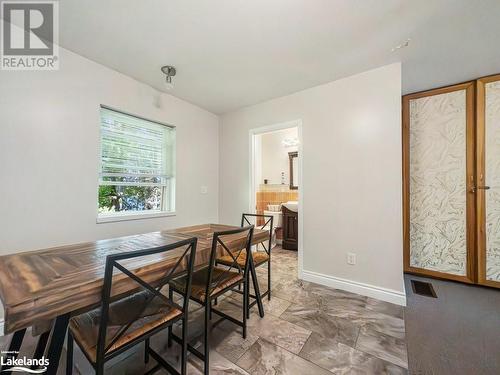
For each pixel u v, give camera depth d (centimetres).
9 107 163
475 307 196
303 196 263
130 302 119
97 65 214
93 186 209
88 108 207
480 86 238
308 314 185
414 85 256
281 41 184
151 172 273
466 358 136
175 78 244
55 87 186
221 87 264
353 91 233
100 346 85
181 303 205
